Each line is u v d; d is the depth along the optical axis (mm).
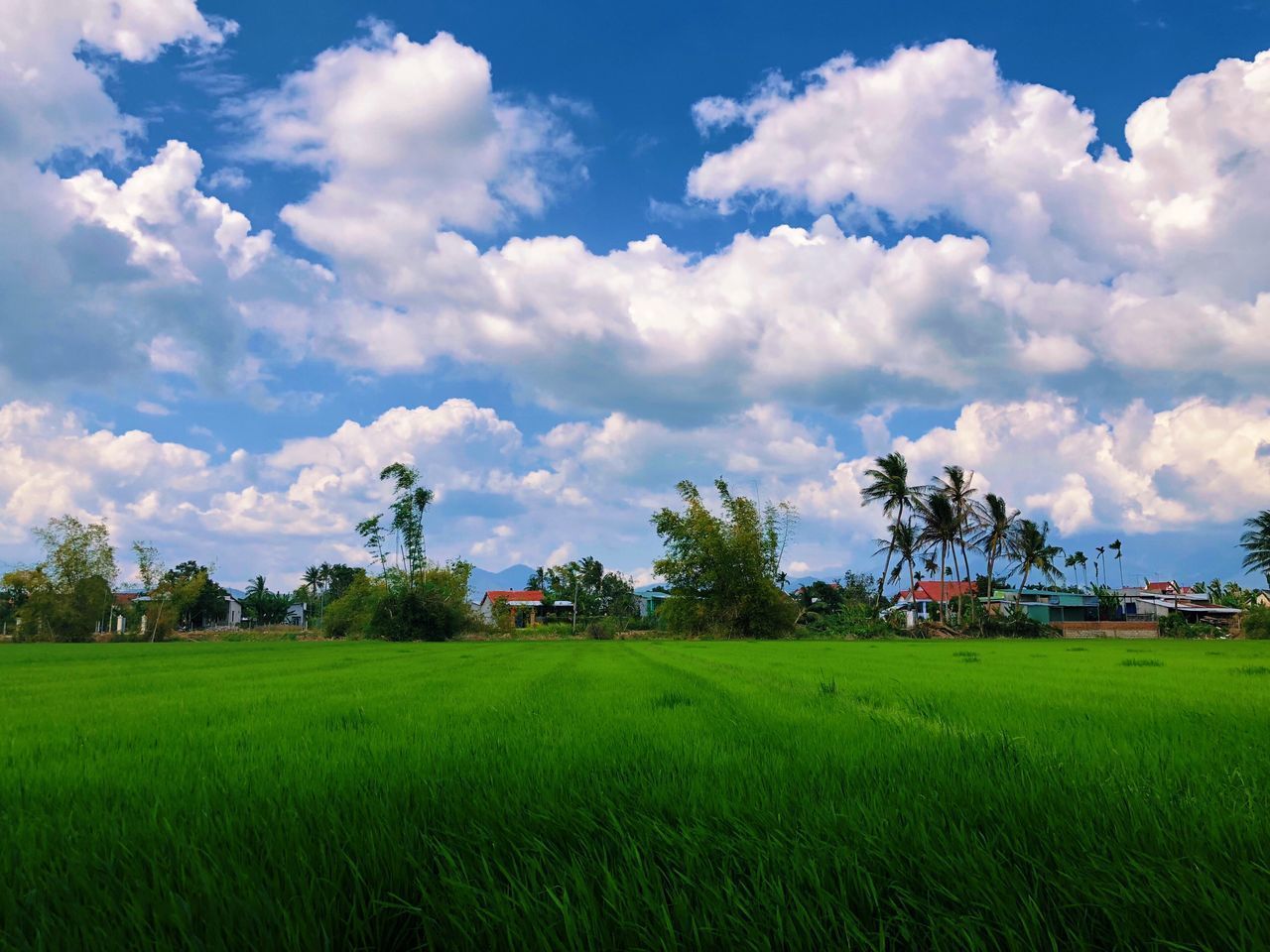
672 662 19000
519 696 9766
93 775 4348
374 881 2205
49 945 1818
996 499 70875
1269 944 1704
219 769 4461
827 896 1979
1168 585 96875
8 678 14930
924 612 87500
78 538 58531
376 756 4719
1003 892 1972
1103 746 4969
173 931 1910
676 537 52938
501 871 2256
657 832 2525
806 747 4930
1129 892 1921
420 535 53344
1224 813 2734
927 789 3248
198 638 69438
